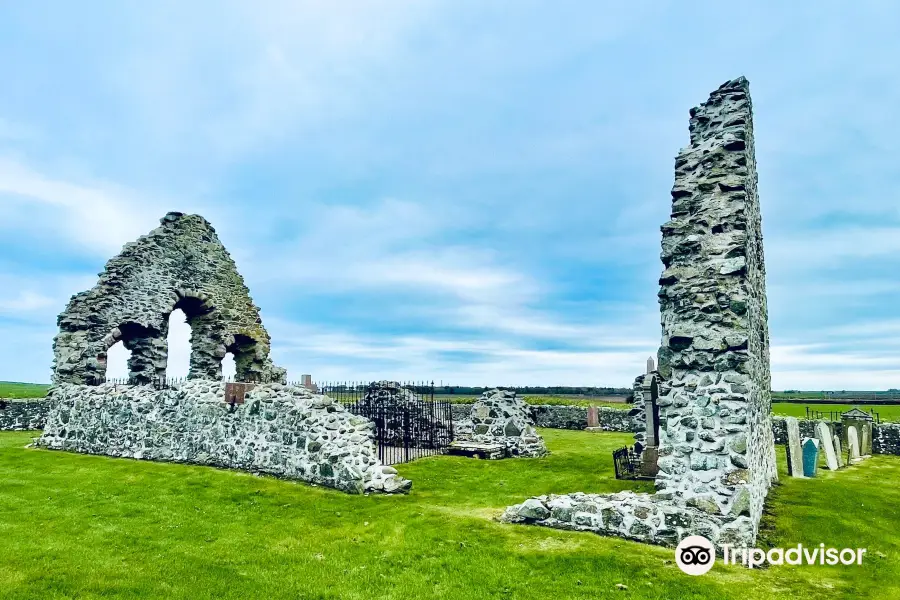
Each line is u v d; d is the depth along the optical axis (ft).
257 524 31.14
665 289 30.53
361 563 25.55
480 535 28.37
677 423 28.84
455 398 108.99
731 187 29.84
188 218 73.41
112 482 40.40
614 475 46.03
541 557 25.46
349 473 37.60
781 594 22.02
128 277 64.80
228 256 79.05
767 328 42.80
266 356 82.02
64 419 56.95
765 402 38.73
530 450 57.36
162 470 44.21
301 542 28.19
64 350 59.88
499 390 59.82
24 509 33.40
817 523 30.27
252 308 81.41
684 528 26.73
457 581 23.41
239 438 44.57
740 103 31.53
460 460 54.49
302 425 40.75
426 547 26.99
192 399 48.32
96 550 26.61
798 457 45.50
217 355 74.79
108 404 53.72
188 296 72.02
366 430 39.83
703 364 28.60
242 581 23.43
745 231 29.63
